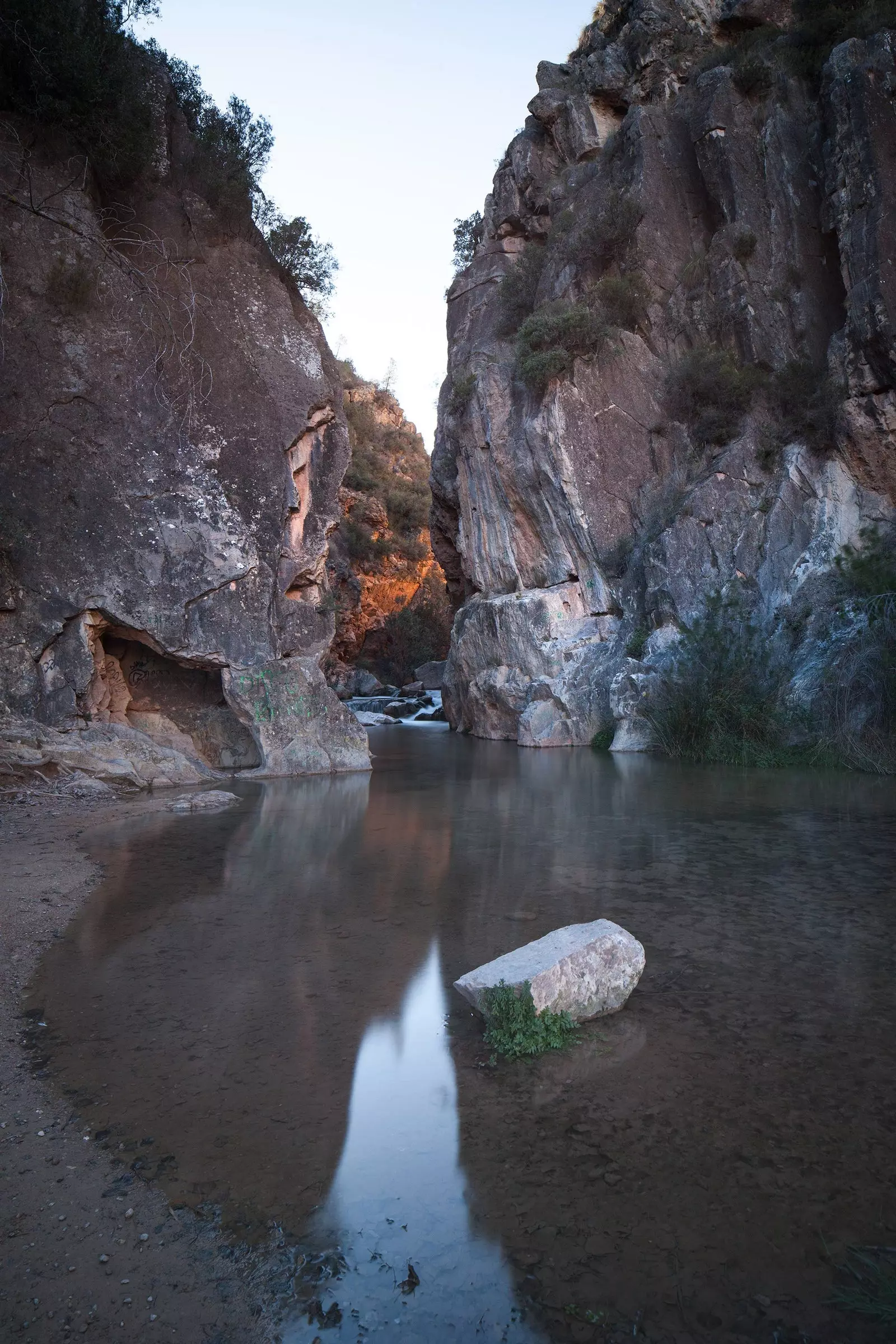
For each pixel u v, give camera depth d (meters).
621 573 20.56
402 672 51.97
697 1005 3.86
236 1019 3.74
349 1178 2.56
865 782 11.59
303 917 5.30
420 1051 3.44
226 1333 1.96
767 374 20.03
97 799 10.34
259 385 14.01
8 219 12.02
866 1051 3.37
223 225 14.64
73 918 5.27
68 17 12.16
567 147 28.27
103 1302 2.06
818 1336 1.92
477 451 24.83
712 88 22.41
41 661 11.54
